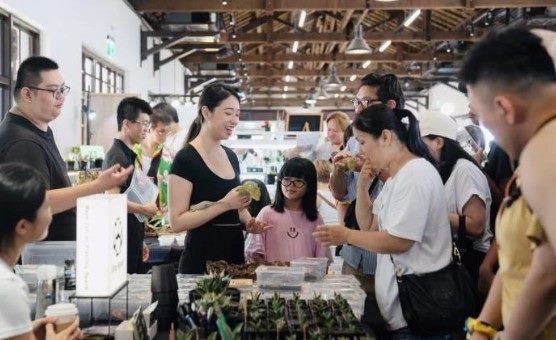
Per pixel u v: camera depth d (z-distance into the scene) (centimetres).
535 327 122
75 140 595
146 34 993
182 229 240
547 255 116
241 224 266
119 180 224
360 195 249
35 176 149
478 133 401
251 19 1380
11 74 454
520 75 112
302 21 1055
